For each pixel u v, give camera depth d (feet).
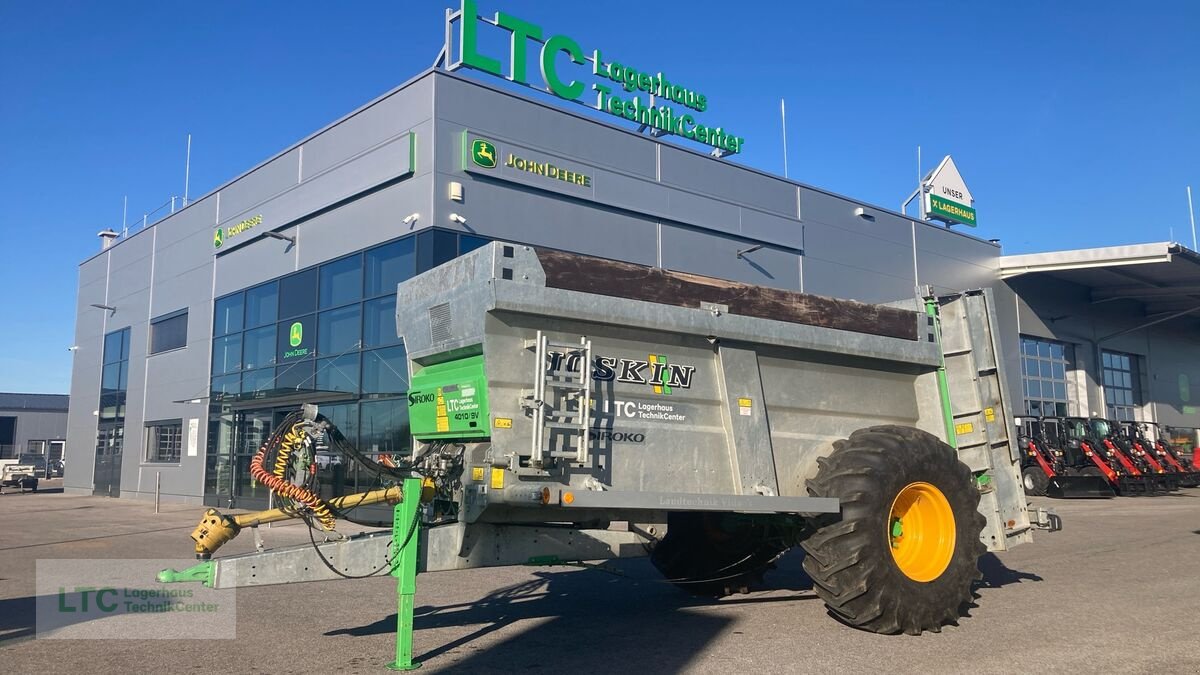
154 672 18.84
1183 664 19.15
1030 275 99.91
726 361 22.66
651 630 22.70
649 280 21.77
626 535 22.74
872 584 21.21
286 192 68.74
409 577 19.08
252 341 72.64
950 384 27.84
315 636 22.29
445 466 21.01
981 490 26.84
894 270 85.81
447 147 55.88
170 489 83.20
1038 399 101.81
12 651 20.92
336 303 62.95
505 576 32.40
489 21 60.95
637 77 69.36
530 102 59.98
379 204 59.47
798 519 23.84
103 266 101.40
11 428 216.13
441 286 21.61
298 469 19.86
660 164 67.00
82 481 102.47
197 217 82.17
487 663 19.35
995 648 20.58
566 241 60.90
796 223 76.38
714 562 27.02
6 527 56.29
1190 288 105.19
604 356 20.86
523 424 19.63
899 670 18.66
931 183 97.19
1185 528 48.11
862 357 25.44
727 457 22.43
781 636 21.90
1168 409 120.78
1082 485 75.31
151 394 88.12
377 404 58.18
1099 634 22.07
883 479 21.74
